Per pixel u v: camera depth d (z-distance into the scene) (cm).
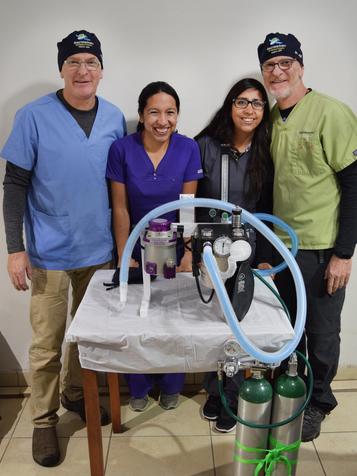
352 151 176
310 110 183
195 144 194
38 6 194
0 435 212
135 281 174
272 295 165
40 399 198
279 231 200
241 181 196
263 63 182
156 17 197
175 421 222
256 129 192
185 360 146
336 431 215
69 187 184
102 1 195
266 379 156
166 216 195
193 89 207
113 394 207
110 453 203
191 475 192
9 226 181
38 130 178
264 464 157
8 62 200
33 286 197
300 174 186
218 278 130
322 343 203
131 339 142
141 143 190
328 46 202
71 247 192
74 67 174
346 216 181
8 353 242
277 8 197
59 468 195
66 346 214
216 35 200
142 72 204
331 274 188
